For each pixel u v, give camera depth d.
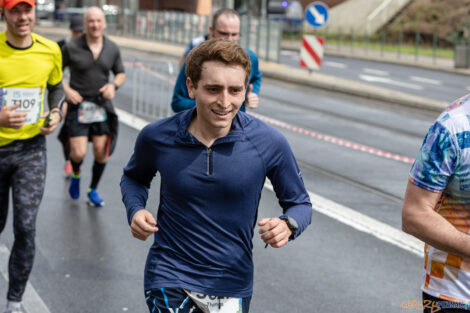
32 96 6.36
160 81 23.91
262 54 34.88
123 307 6.61
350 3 62.91
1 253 7.84
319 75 28.61
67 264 7.61
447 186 3.83
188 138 4.07
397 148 15.06
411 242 8.63
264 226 4.11
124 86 22.47
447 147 3.70
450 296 3.92
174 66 28.77
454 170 3.75
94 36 9.34
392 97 22.67
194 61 3.90
